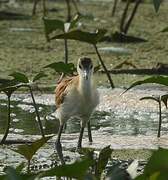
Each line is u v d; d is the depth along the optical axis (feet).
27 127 44.24
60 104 41.16
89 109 40.45
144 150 38.68
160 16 95.20
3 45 72.74
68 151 39.04
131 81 57.88
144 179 21.42
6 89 38.32
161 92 53.98
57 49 71.41
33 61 64.90
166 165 21.31
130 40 76.23
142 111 49.19
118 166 22.76
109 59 66.59
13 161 36.40
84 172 21.31
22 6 102.17
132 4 105.09
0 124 44.86
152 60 66.59
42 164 36.01
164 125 45.37
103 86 55.98
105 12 97.60
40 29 83.56
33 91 54.19
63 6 103.04
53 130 43.88
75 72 48.16
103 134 43.01
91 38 49.29
